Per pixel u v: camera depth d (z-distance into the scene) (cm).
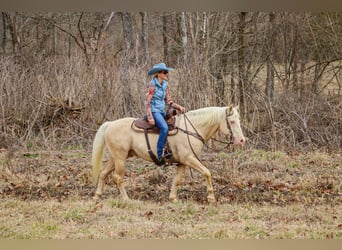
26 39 2286
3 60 1622
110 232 764
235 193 1000
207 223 809
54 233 759
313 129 1455
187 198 964
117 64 1530
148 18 2311
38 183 1062
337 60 1750
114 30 2484
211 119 904
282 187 1031
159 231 768
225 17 1883
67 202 923
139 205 895
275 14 1845
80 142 1446
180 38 1961
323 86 1761
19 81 1545
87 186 1057
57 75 1568
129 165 1222
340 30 1766
